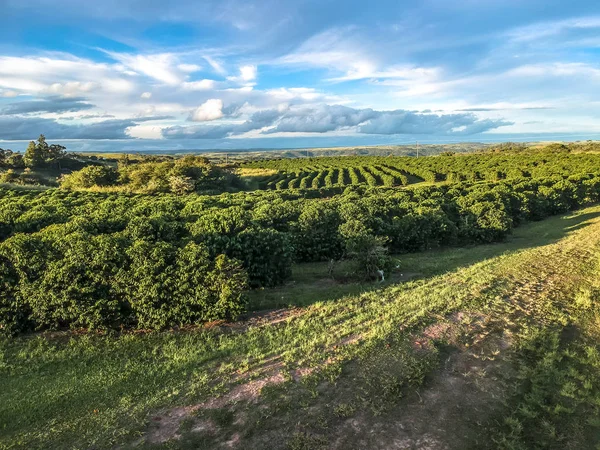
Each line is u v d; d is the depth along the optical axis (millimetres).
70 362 8539
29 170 80625
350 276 14906
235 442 5762
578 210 34594
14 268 9891
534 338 8828
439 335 8789
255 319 10609
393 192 32750
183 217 19359
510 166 62344
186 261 10227
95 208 26078
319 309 11188
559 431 6258
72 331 9953
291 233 17812
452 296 11445
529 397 6957
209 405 6664
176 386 7398
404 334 8812
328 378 7191
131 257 10070
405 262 17344
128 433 6039
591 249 17500
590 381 7457
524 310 10414
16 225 19109
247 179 72938
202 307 10000
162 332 9867
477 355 8086
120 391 7336
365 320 10008
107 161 122875
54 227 14000
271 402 6590
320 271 16172
